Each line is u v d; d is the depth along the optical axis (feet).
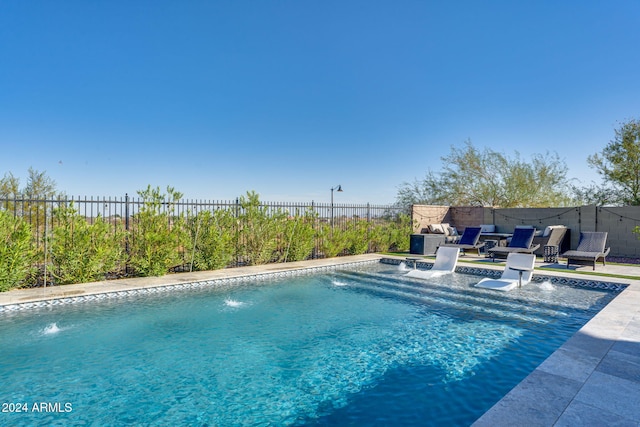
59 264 28.53
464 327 20.68
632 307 20.84
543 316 22.71
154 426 11.10
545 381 11.55
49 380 14.23
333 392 13.23
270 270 36.81
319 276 37.09
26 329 20.08
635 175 65.10
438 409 11.94
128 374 14.76
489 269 36.47
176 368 15.37
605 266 38.83
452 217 68.28
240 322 21.77
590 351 14.12
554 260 42.63
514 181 76.02
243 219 39.42
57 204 28.43
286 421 11.34
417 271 38.11
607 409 9.84
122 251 31.48
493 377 14.30
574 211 51.75
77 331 19.88
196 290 30.12
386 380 14.15
